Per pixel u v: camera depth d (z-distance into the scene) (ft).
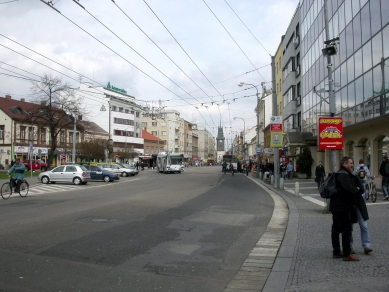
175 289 18.02
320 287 17.75
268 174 118.62
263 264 22.89
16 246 25.57
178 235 30.89
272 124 87.61
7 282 18.24
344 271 20.20
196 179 127.75
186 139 449.89
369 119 64.75
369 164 78.23
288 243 27.76
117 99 279.49
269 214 45.50
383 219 37.29
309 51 113.39
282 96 167.22
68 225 33.86
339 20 83.15
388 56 58.44
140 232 31.45
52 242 26.91
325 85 94.07
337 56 84.43
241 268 22.06
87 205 49.44
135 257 23.54
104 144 197.06
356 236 29.22
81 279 19.02
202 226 35.68
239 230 34.35
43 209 45.16
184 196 64.90
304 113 121.80
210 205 52.54
